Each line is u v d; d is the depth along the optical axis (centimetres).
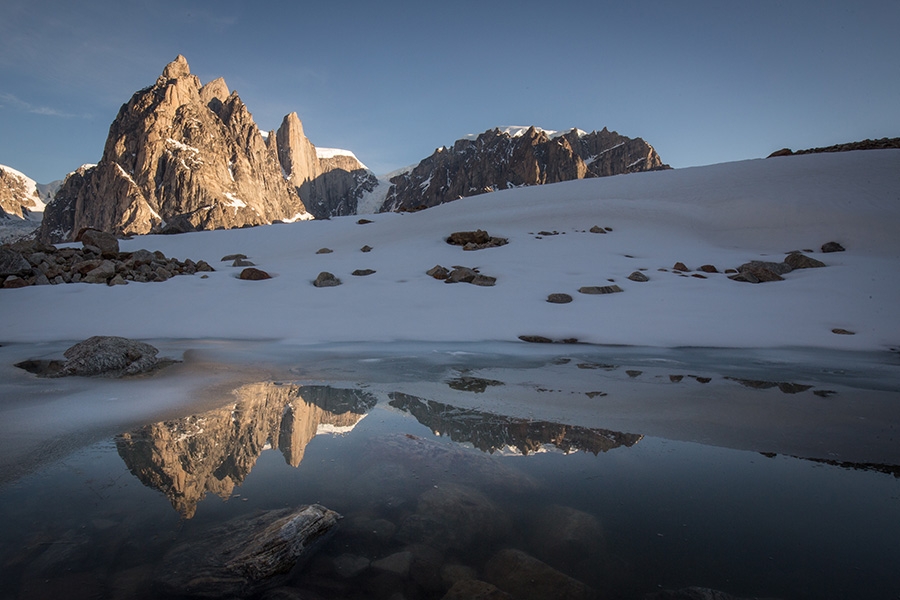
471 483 349
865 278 1498
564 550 264
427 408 546
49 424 454
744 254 2108
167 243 3303
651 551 262
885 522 295
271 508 301
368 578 241
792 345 1009
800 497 331
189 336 1040
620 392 627
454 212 3662
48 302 1242
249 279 1658
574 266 1909
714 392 629
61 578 226
